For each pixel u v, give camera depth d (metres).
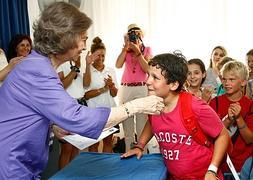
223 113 1.96
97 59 3.30
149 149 2.56
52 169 2.49
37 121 1.15
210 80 3.30
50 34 1.12
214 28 4.47
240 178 1.68
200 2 4.45
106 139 3.31
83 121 1.11
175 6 4.49
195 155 1.41
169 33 4.54
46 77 1.12
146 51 3.72
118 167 1.50
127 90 3.63
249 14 4.36
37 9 3.83
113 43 4.62
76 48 1.16
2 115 1.16
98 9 4.58
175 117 1.39
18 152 1.14
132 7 4.55
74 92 2.98
